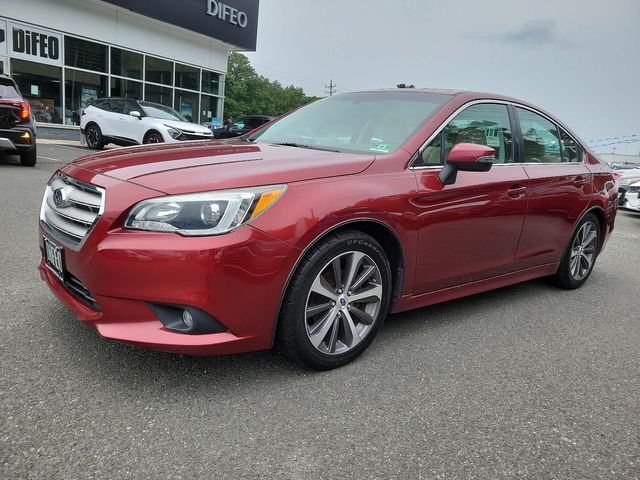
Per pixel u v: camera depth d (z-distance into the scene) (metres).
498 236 3.60
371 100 3.76
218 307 2.30
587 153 4.75
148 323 2.32
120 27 18.70
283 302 2.51
